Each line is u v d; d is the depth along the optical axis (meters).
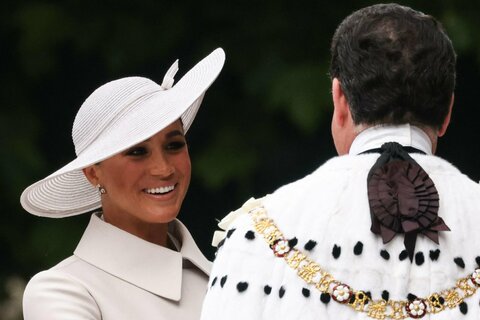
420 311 8.62
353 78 9.11
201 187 26.75
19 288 26.97
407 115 9.07
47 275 12.61
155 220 12.60
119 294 12.56
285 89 25.20
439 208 8.90
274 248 8.89
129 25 26.48
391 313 8.63
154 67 26.81
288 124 26.55
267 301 8.81
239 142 26.41
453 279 8.72
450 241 8.80
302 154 26.62
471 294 8.70
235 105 26.75
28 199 13.66
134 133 12.47
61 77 27.42
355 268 8.73
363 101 9.09
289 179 26.70
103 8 26.48
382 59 9.02
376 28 9.11
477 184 9.13
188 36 26.64
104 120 12.70
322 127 26.17
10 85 27.41
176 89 12.94
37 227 25.89
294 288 8.77
